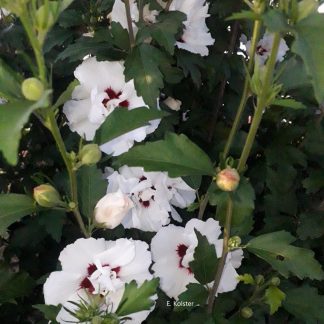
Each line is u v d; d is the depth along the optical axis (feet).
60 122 1.59
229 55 1.51
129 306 0.98
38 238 1.48
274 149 1.48
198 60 1.34
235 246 1.07
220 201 0.93
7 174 1.65
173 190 1.27
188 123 1.59
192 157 0.96
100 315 0.99
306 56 0.70
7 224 1.00
